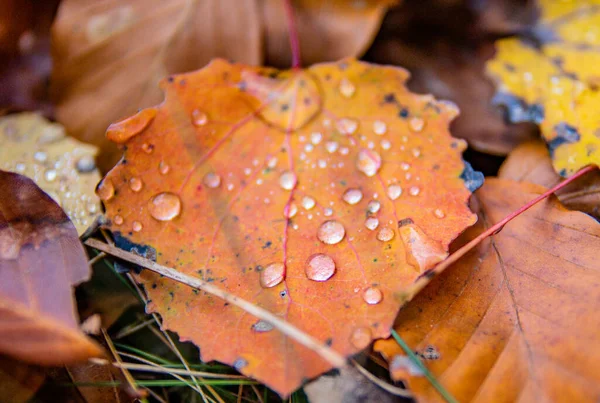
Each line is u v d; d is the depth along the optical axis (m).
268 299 0.10
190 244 0.10
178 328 0.10
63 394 0.10
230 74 0.11
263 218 0.11
